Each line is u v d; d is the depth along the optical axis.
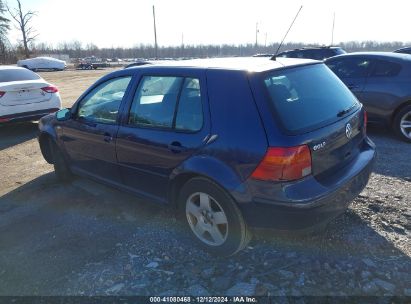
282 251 3.14
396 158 5.40
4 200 4.56
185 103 3.12
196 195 3.13
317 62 3.49
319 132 2.76
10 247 3.46
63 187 4.87
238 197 2.76
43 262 3.20
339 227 3.46
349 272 2.84
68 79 27.55
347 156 3.14
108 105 3.89
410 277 2.76
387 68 6.37
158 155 3.29
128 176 3.78
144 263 3.10
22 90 7.81
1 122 7.61
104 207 4.20
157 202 3.57
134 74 3.65
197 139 2.97
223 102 2.86
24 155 6.58
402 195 4.09
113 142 3.77
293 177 2.58
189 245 3.33
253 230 2.84
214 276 2.90
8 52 59.47
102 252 3.29
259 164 2.62
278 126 2.60
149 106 3.42
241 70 2.86
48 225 3.85
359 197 4.06
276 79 2.87
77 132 4.30
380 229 3.41
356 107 3.45
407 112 6.16
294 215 2.60
